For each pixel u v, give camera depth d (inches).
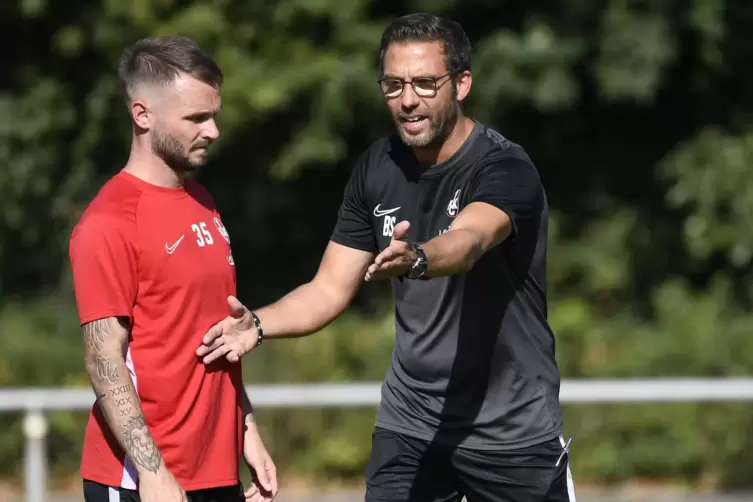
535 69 1473.9
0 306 1665.8
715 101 1695.4
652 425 1325.0
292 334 612.7
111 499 541.6
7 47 1763.0
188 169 550.6
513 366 603.8
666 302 1526.8
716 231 1579.7
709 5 1501.0
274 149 1624.0
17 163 1643.7
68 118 1652.3
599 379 1369.3
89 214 531.2
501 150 586.2
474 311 597.0
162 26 1505.9
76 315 1541.6
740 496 1279.5
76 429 1298.0
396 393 632.4
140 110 539.8
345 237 639.8
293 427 1312.7
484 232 524.1
